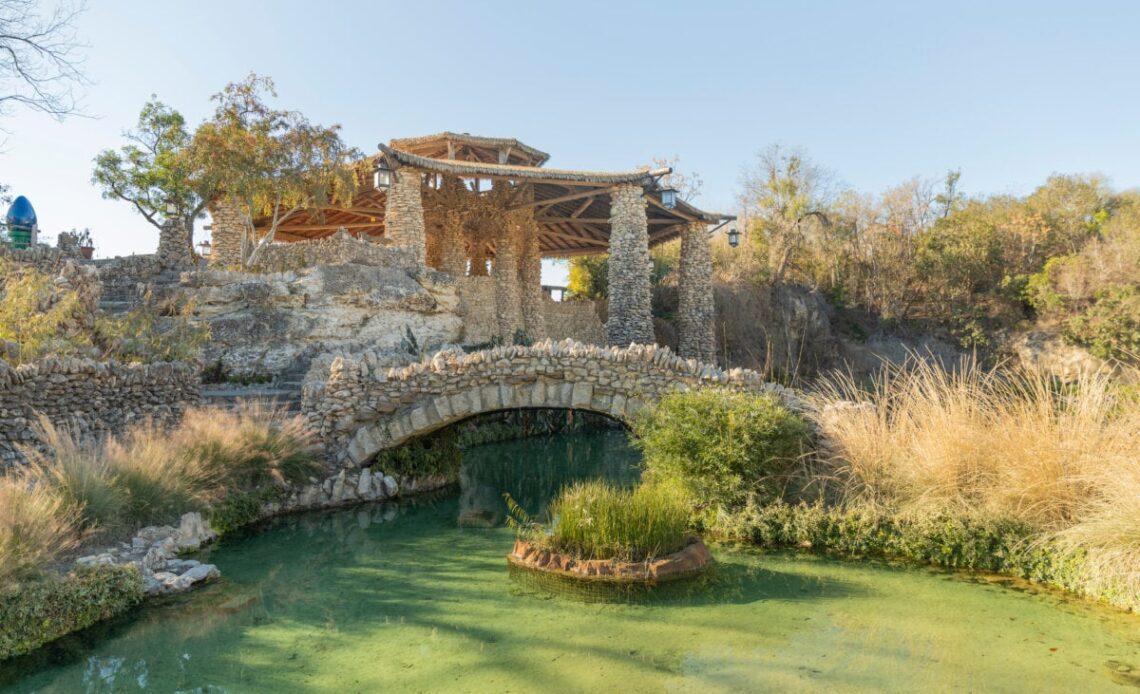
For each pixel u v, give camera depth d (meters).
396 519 11.51
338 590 7.73
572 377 12.13
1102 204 43.47
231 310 18.34
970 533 8.14
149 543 8.63
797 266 41.72
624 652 5.96
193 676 5.57
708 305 33.22
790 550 8.87
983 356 35.41
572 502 8.80
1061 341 33.41
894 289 39.72
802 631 6.38
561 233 39.00
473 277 28.27
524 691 5.24
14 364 9.99
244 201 24.75
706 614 6.84
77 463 8.16
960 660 5.70
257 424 11.66
